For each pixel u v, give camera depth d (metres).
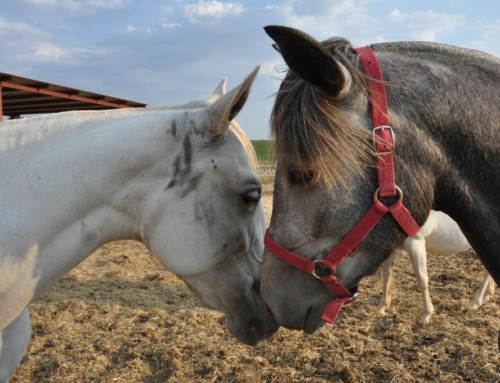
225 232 1.63
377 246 1.35
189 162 1.59
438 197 1.45
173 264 1.62
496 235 1.42
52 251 1.55
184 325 3.78
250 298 1.74
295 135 1.26
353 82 1.28
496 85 1.42
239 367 3.10
